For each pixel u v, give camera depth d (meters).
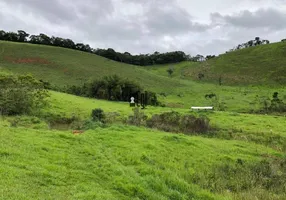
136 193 10.73
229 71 113.44
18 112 26.89
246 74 106.88
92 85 51.38
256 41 175.00
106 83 50.44
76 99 40.56
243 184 14.52
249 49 136.00
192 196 12.16
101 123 23.23
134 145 17.23
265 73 104.31
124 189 10.67
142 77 95.12
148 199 10.58
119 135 19.20
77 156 13.19
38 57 95.19
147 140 18.80
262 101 57.72
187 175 14.49
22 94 27.56
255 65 114.88
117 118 28.17
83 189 9.66
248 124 30.09
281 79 96.00
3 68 75.25
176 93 75.38
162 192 11.55
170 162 15.73
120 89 49.56
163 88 82.56
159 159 15.79
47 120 26.84
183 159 16.73
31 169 10.14
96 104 38.12
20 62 87.69
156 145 17.97
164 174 13.23
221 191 13.48
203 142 21.06
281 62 111.50
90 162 12.70
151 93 51.06
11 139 13.52
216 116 33.69
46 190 8.87
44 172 10.09
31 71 79.94
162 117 27.52
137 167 13.73
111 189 10.53
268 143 24.20
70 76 82.44
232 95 70.94
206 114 34.84
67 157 12.62
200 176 14.60
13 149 11.90
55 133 16.58
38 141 14.16
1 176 8.95
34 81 31.89
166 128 25.72
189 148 18.84
